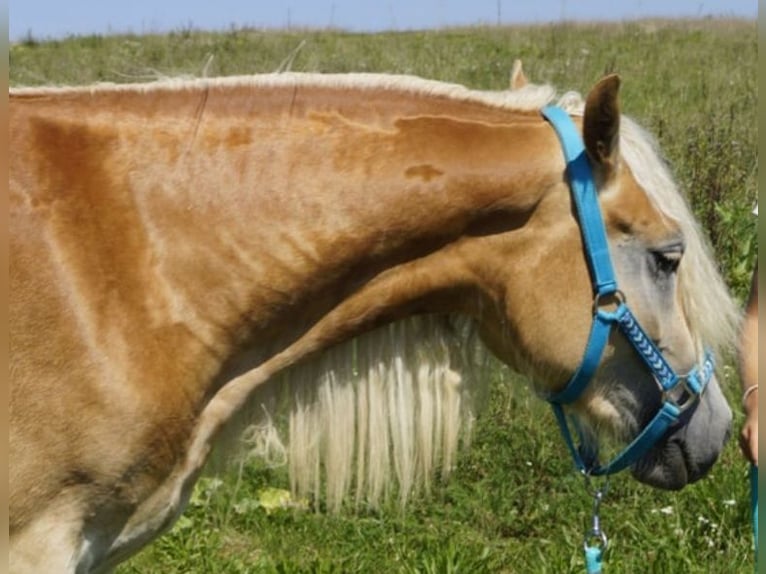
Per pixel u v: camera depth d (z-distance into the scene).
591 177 2.65
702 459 2.86
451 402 2.88
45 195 2.48
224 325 2.62
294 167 2.63
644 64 13.66
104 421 2.51
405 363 2.85
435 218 2.65
